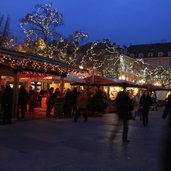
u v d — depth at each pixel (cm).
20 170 716
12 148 956
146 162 846
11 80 1994
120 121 1173
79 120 1891
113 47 4769
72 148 998
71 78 2458
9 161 797
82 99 1806
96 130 1445
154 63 10100
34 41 3256
